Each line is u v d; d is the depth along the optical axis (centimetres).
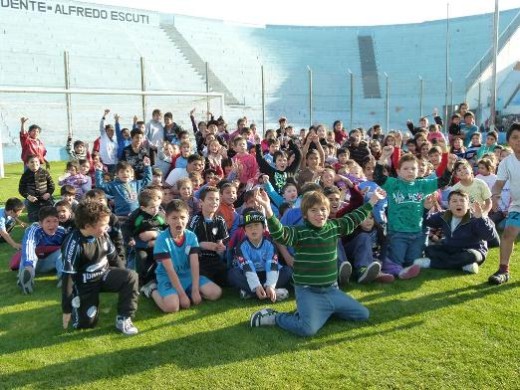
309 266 440
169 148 1005
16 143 2080
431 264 598
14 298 529
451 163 655
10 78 2583
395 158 787
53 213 595
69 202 688
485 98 3628
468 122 1242
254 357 386
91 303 448
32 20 3100
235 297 524
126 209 734
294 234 438
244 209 566
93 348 409
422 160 764
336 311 442
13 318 473
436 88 3803
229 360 383
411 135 1386
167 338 425
